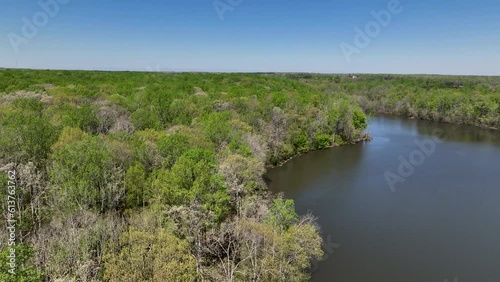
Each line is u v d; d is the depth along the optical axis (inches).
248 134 2487.7
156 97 3063.5
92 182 1496.1
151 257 965.2
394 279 1430.9
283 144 3070.9
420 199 2210.9
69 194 1376.7
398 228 1836.9
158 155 1850.4
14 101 2502.5
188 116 2881.4
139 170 1628.9
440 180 2554.1
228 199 1533.0
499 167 2839.6
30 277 794.8
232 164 1736.0
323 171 2773.1
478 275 1464.1
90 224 1202.0
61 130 2001.7
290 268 1148.5
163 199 1422.2
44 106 2630.4
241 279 1152.8
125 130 2245.3
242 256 1219.9
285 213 1395.2
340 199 2208.4
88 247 1051.3
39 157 1750.7
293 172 2751.0
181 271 932.6
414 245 1678.2
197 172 1494.8
